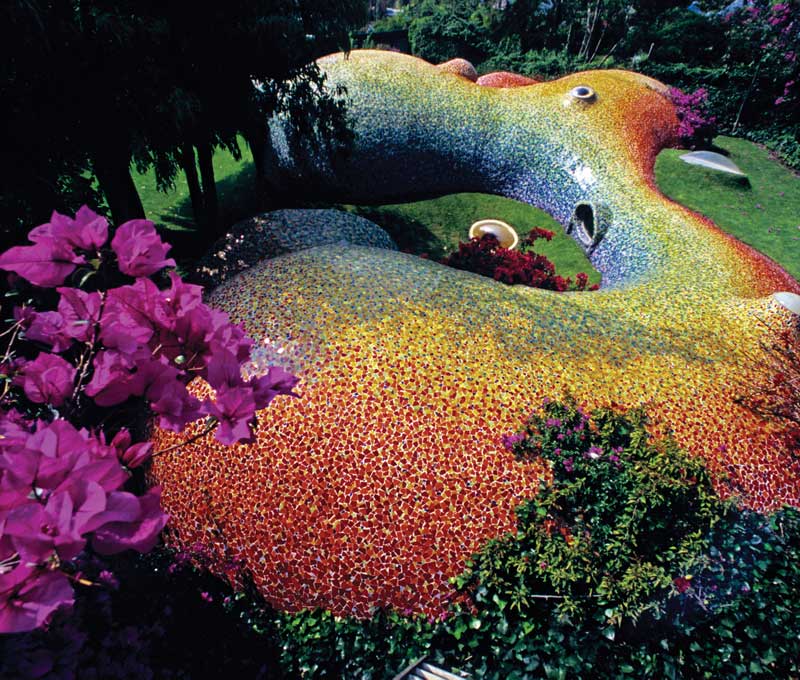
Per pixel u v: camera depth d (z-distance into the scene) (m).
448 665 5.30
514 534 5.57
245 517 5.84
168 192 17.31
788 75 17.11
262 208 15.81
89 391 2.39
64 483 1.72
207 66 10.19
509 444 5.92
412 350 6.50
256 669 5.47
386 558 5.57
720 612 5.20
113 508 1.74
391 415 5.98
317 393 6.12
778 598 5.26
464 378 6.34
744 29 19.70
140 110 8.93
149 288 2.50
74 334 2.46
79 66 8.09
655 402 6.66
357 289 7.24
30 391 2.53
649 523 5.40
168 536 6.17
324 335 6.61
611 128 14.81
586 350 7.13
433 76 15.76
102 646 3.97
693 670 5.08
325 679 5.42
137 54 8.52
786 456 6.44
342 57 15.89
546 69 22.52
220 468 6.00
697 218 12.26
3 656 2.55
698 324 8.13
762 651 5.07
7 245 7.96
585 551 5.29
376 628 5.48
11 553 1.72
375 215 15.39
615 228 12.63
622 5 23.88
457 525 5.61
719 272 9.99
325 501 5.70
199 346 2.59
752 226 12.97
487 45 24.86
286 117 14.73
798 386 6.88
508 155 15.27
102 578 4.36
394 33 27.14
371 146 15.15
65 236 2.41
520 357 6.78
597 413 6.17
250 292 7.42
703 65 21.33
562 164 14.52
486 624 5.32
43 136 8.08
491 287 7.87
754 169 15.41
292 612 5.78
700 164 14.45
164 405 2.40
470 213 15.46
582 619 5.14
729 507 5.71
